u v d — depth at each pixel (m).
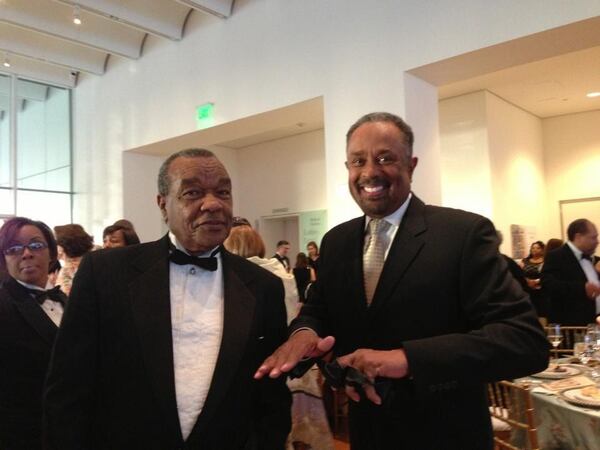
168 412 1.08
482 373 0.92
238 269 1.30
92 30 6.74
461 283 1.06
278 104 5.44
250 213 9.40
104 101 7.88
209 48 6.26
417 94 4.57
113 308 1.14
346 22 4.87
